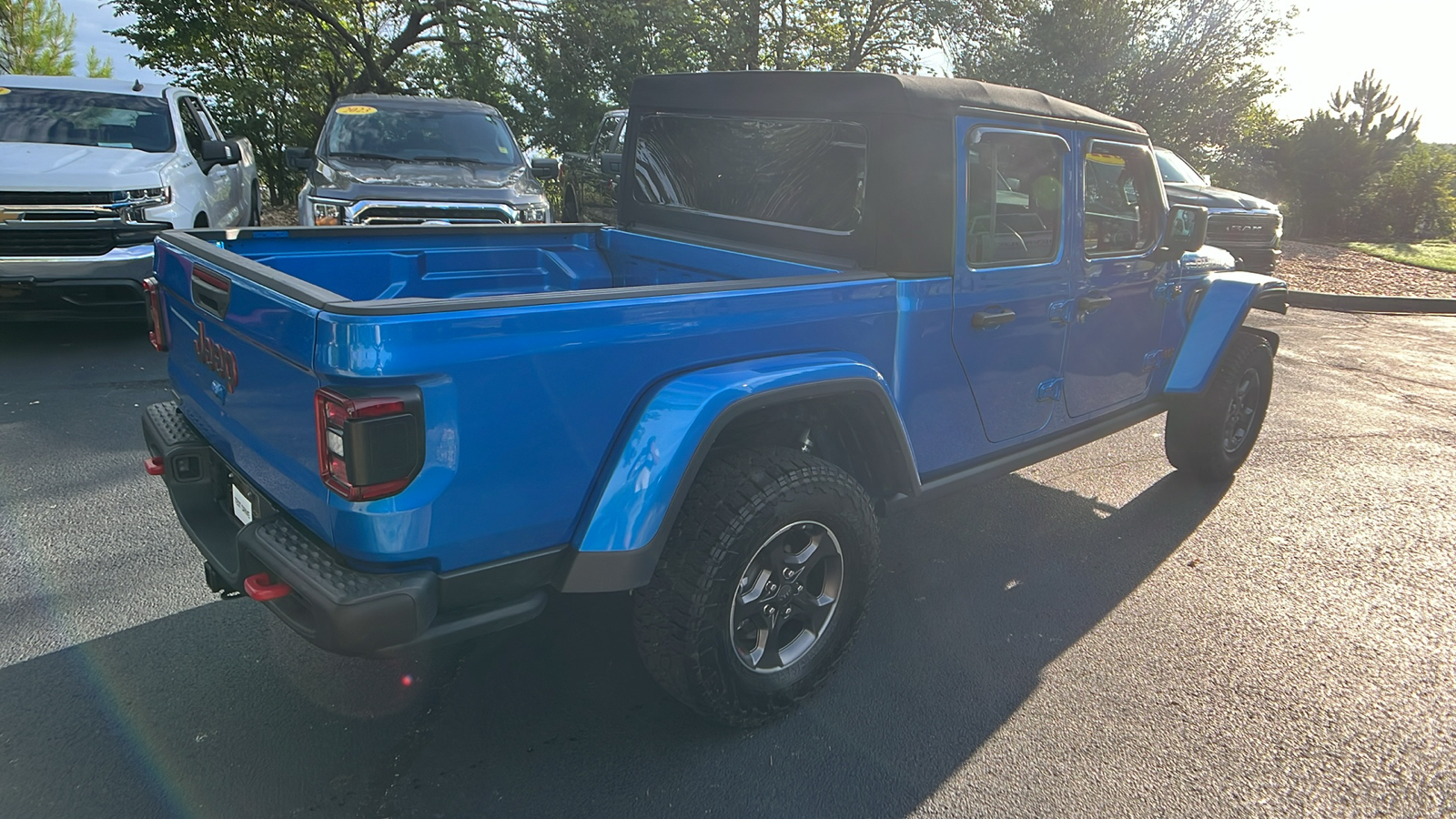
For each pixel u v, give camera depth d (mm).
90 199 6398
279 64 16484
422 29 15859
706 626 2498
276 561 2150
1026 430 3643
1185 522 4512
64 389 5805
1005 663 3236
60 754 2572
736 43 17094
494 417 2109
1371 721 2980
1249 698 3080
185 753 2605
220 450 2701
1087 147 3574
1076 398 3857
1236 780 2672
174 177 7113
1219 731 2896
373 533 2020
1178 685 3139
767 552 2648
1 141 7027
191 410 2928
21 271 6246
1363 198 19422
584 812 2438
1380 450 5695
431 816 2398
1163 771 2699
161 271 3002
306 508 2203
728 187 3676
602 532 2311
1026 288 3398
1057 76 19000
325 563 2125
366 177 8125
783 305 2639
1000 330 3338
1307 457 5523
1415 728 2949
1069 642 3391
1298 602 3748
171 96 8125
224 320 2432
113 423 5207
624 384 2330
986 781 2629
